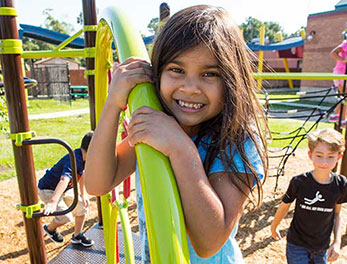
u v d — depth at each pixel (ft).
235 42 3.03
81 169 10.37
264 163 3.21
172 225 2.01
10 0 6.05
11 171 18.52
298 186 7.62
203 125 3.24
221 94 2.91
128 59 3.09
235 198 2.79
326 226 7.55
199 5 3.15
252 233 11.90
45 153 22.41
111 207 6.25
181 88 2.85
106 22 3.64
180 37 2.79
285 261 10.26
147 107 2.60
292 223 7.84
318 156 7.43
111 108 3.14
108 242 6.33
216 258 3.55
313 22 69.56
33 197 6.98
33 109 50.11
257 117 3.27
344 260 10.11
